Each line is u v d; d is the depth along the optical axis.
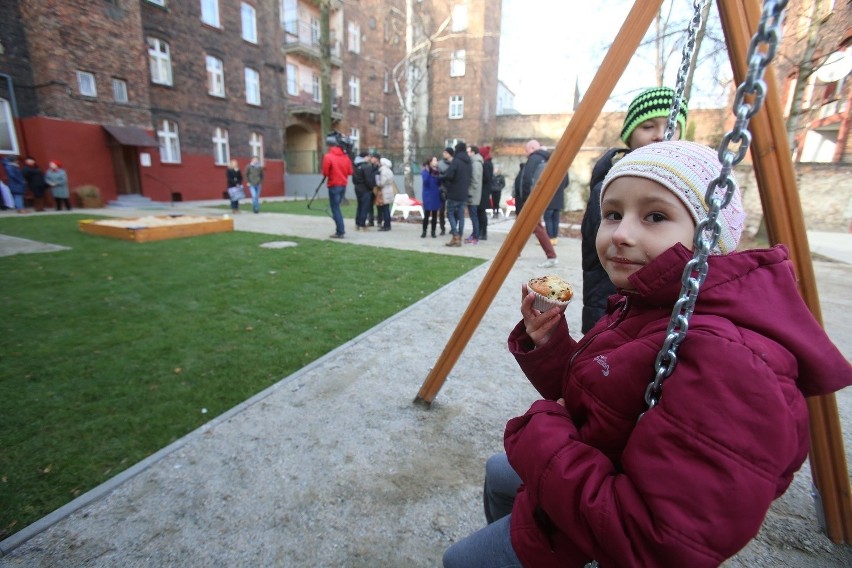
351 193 22.88
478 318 2.66
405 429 2.64
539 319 1.17
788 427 0.69
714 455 0.68
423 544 1.84
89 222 9.77
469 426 2.68
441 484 2.19
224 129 22.38
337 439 2.54
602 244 0.98
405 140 18.38
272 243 8.76
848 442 2.55
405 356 3.65
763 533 1.92
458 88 29.81
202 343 3.82
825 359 0.77
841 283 6.46
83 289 5.36
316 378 3.24
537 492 0.88
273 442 2.50
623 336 0.96
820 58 8.86
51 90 15.48
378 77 32.78
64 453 2.36
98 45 16.52
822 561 1.77
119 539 1.85
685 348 0.76
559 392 1.23
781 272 0.81
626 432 0.87
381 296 5.30
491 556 1.07
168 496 2.09
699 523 0.68
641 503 0.73
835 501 1.82
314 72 28.73
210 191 21.72
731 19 1.59
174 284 5.64
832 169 12.96
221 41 21.56
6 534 1.85
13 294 5.12
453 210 8.83
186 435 2.54
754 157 1.63
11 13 14.77
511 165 21.11
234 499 2.08
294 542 1.85
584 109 2.21
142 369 3.33
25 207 15.54
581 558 0.90
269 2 24.06
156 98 19.12
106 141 17.17
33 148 15.61
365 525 1.94
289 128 29.67
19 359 3.45
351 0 29.84
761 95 0.65
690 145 0.90
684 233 0.86
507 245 2.50
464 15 28.72
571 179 16.97
